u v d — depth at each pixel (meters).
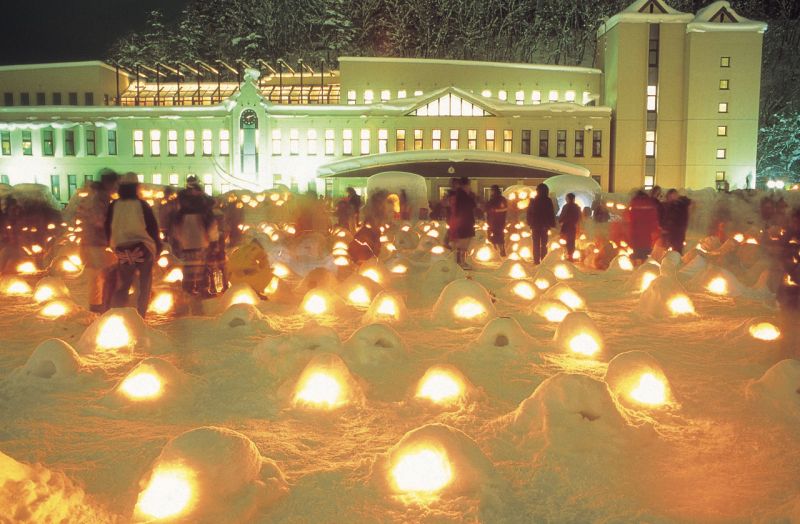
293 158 53.69
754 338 8.48
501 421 5.40
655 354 8.05
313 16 93.69
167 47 91.00
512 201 31.23
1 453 4.05
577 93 61.16
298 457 4.80
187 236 11.50
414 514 3.95
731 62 55.06
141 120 53.69
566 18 99.00
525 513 4.00
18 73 60.19
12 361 7.61
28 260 17.03
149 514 3.84
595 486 4.32
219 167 52.97
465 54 97.12
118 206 9.88
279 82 66.12
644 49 55.44
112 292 10.65
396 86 59.91
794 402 5.79
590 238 26.86
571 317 8.20
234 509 3.86
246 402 5.98
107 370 7.12
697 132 55.44
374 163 48.00
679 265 15.95
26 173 54.03
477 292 10.13
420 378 6.57
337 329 9.56
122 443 5.04
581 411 5.07
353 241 17.23
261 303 11.66
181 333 9.14
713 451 4.96
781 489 4.33
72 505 3.96
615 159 55.50
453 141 53.47
